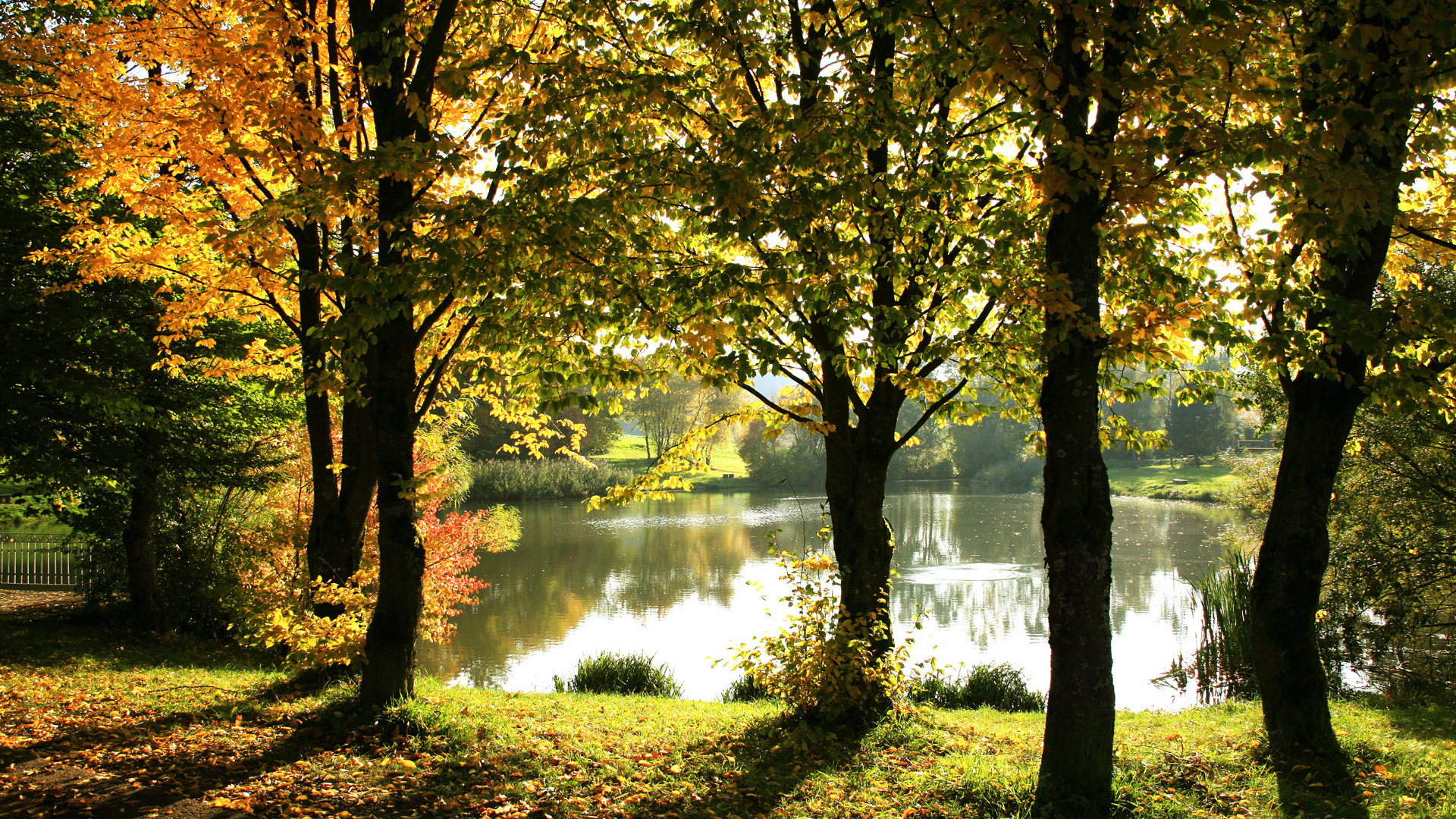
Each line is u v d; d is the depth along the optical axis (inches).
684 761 251.9
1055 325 206.8
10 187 403.5
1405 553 483.8
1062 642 208.5
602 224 247.8
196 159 317.4
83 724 265.0
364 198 272.7
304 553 553.3
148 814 191.8
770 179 240.2
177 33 331.0
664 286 252.5
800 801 219.1
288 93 299.9
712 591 835.4
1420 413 446.0
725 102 261.3
